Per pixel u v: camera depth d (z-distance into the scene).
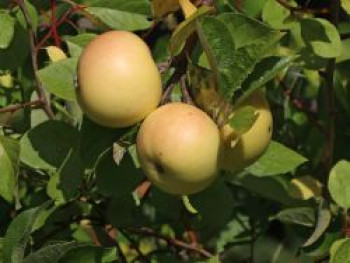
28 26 0.94
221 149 0.75
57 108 0.95
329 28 0.93
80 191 0.94
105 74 0.74
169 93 0.78
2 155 0.88
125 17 0.96
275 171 0.89
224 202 0.99
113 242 1.00
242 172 0.99
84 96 0.76
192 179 0.74
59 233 0.97
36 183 1.00
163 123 0.74
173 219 1.03
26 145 0.89
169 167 0.74
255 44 0.74
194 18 0.76
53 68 0.84
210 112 0.76
